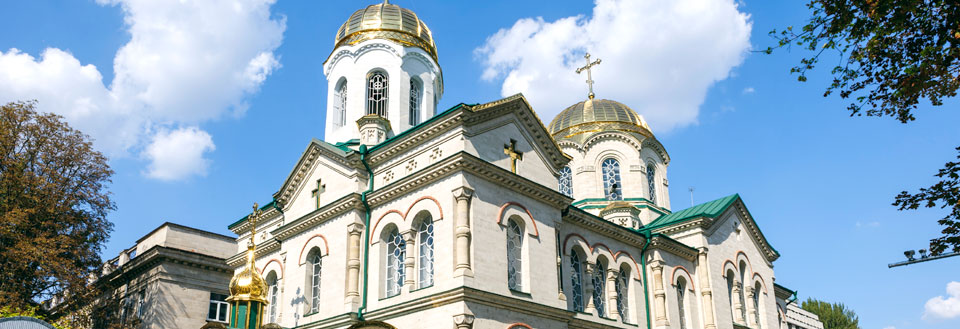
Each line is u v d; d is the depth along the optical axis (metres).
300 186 36.50
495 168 29.06
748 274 45.31
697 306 40.44
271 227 39.62
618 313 36.16
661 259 38.81
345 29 43.47
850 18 15.18
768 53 16.16
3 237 37.75
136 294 45.09
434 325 26.81
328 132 40.88
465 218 27.50
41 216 39.22
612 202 44.84
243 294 30.75
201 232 47.94
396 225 30.55
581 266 34.91
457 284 26.48
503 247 28.83
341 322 29.97
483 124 30.19
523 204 30.67
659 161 53.38
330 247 32.50
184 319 43.28
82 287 39.72
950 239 17.06
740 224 46.50
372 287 30.31
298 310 33.22
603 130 51.28
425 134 30.41
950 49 15.16
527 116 32.44
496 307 27.33
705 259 41.41
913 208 17.19
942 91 15.73
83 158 42.97
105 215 43.53
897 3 14.54
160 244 46.28
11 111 40.56
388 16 42.56
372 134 35.03
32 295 38.81
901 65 15.73
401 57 40.91
